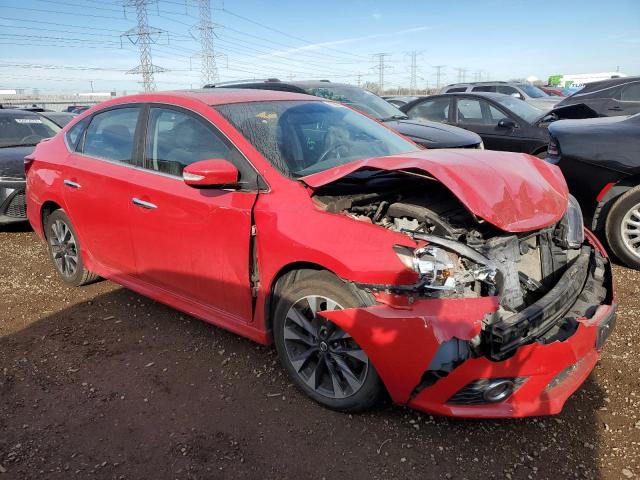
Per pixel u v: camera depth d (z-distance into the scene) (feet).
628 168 15.16
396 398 7.98
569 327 8.09
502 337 7.22
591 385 9.66
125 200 11.72
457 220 8.79
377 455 8.00
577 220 10.32
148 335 11.94
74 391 9.85
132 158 11.94
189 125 10.98
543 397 7.84
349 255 8.03
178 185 10.70
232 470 7.78
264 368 10.44
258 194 9.46
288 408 9.18
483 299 7.38
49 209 15.01
